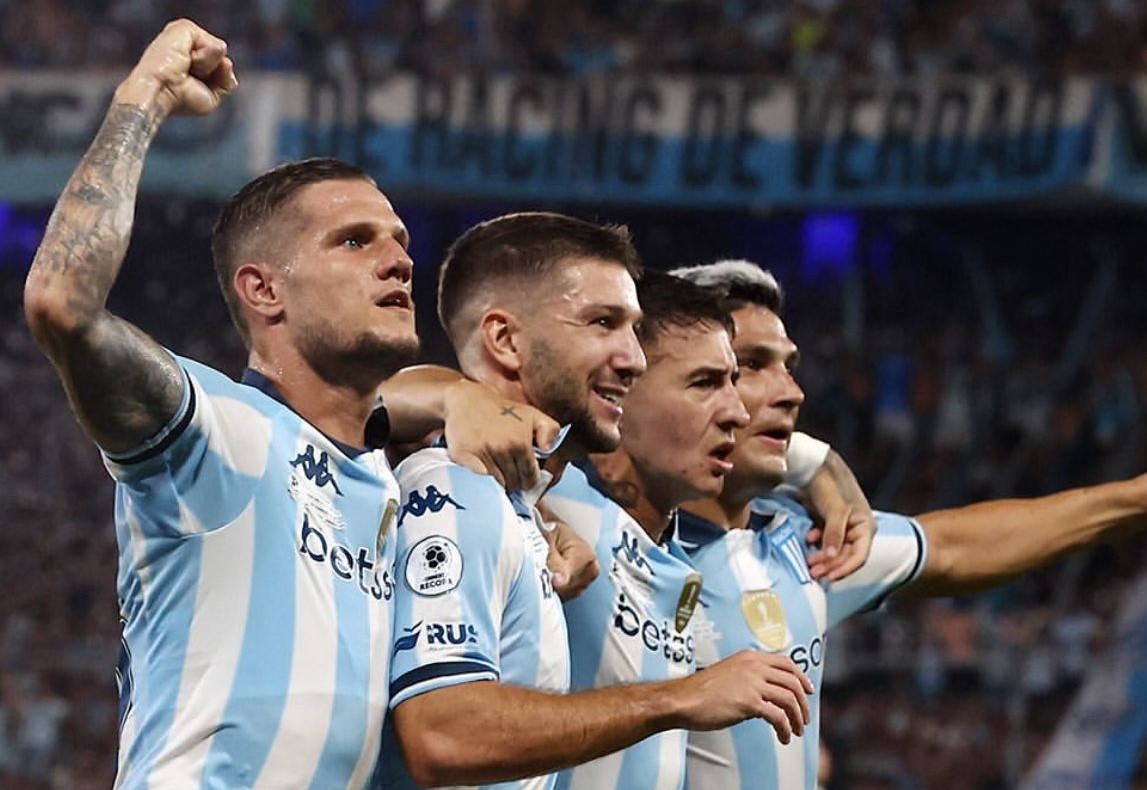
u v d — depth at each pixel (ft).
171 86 13.96
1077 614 67.10
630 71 80.02
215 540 13.73
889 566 21.62
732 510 20.76
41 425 84.38
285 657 13.76
